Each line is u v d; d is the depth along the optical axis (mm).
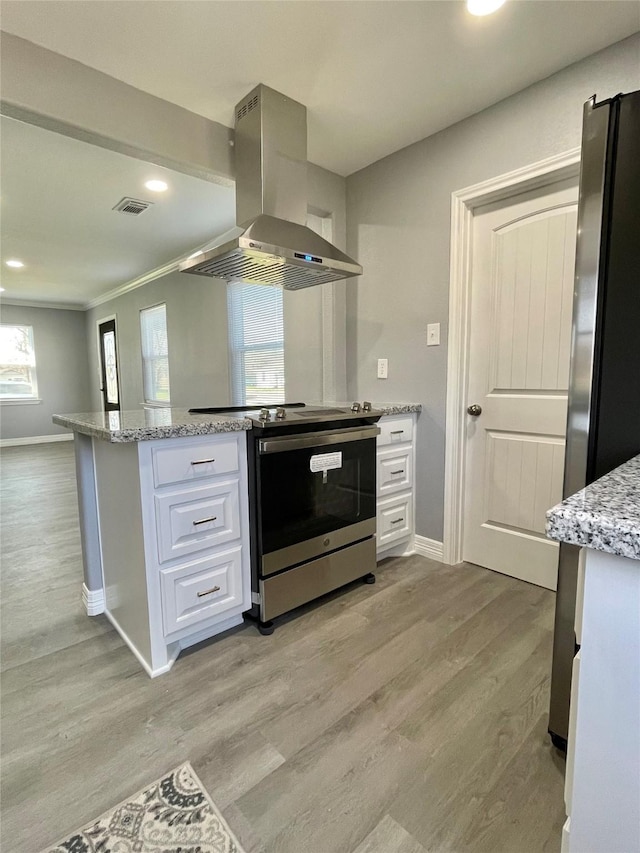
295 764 1239
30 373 7633
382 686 1548
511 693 1507
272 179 2062
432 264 2463
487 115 2172
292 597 1964
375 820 1079
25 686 1576
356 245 2865
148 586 1591
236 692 1529
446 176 2359
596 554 577
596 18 1625
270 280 2381
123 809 1111
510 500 2334
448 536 2514
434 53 1792
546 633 1848
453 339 2398
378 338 2789
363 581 2326
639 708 569
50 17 1548
